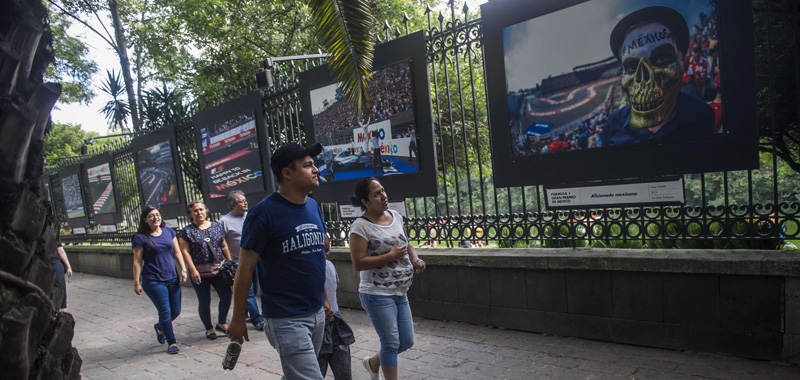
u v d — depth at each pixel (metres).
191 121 9.66
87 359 5.68
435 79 5.56
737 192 7.62
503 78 5.00
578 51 4.52
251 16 15.72
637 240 4.84
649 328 4.27
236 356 2.71
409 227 6.07
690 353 4.05
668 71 4.05
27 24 1.86
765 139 5.96
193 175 10.12
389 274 3.44
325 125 6.86
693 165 4.01
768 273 3.62
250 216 2.73
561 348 4.48
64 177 15.38
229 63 15.80
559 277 4.77
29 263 1.91
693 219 4.14
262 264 2.76
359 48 5.33
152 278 5.61
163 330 5.58
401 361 4.52
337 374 3.31
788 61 5.46
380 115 6.13
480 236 5.54
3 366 1.75
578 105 4.56
